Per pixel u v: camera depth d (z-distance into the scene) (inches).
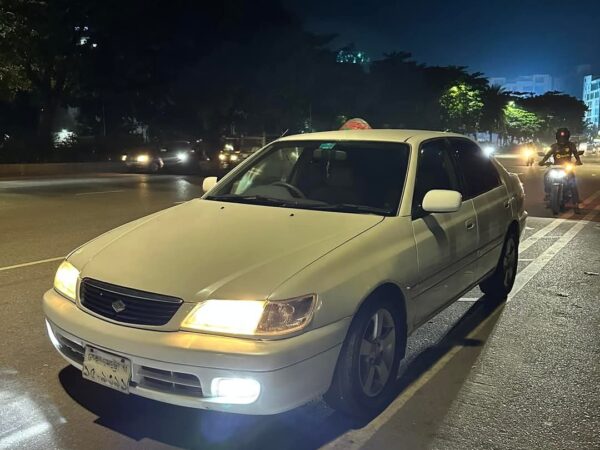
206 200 185.2
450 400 156.7
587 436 139.3
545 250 348.5
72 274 146.5
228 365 119.4
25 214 471.5
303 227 153.2
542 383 167.6
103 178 888.3
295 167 195.2
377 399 148.5
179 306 125.3
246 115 1631.4
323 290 129.6
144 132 1841.8
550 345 197.0
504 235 234.1
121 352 126.8
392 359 153.6
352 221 157.1
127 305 130.3
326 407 151.9
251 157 206.2
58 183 779.4
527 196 652.7
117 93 1321.4
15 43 804.6
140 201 563.8
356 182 177.9
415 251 160.2
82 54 1181.7
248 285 126.6
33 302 234.5
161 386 125.4
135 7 1175.0
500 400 157.1
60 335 141.3
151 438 137.0
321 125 2034.9
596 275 289.3
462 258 189.9
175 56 1338.6
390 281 146.6
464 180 208.1
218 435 138.5
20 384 162.7
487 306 239.6
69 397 155.6
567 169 505.0
